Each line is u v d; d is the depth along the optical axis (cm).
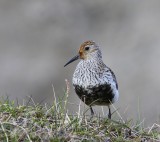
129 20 2158
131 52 1984
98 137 778
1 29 2173
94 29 2191
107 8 2239
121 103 1775
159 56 1948
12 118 780
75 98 1684
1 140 742
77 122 794
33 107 827
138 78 1881
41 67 2034
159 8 2159
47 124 785
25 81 1967
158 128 893
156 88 1844
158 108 1730
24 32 2170
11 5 2238
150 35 2048
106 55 1984
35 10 2227
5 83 1950
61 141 757
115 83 1010
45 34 2175
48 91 1950
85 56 1027
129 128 821
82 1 2261
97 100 1005
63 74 2016
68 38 2169
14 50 2102
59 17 2222
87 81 995
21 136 749
